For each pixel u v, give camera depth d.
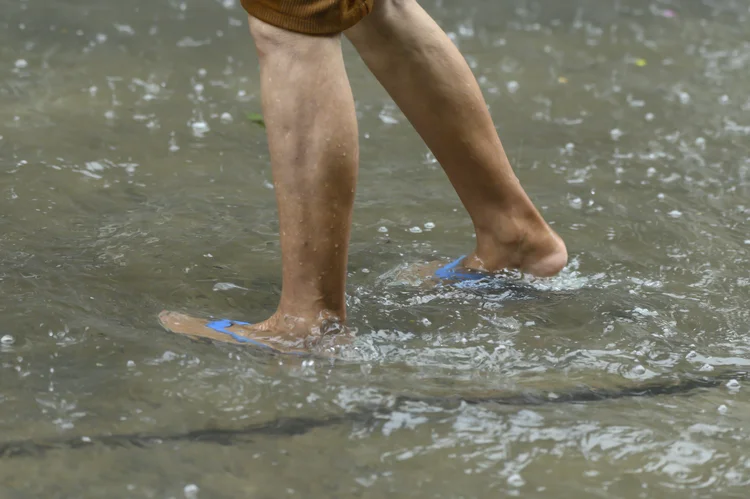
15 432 3.17
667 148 6.81
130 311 4.13
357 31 4.13
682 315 4.31
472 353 3.90
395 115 7.41
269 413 3.36
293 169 3.56
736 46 9.78
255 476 2.98
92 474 2.96
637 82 8.50
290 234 3.67
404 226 5.34
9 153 6.09
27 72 7.99
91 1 10.25
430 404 3.46
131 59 8.52
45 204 5.32
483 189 4.46
